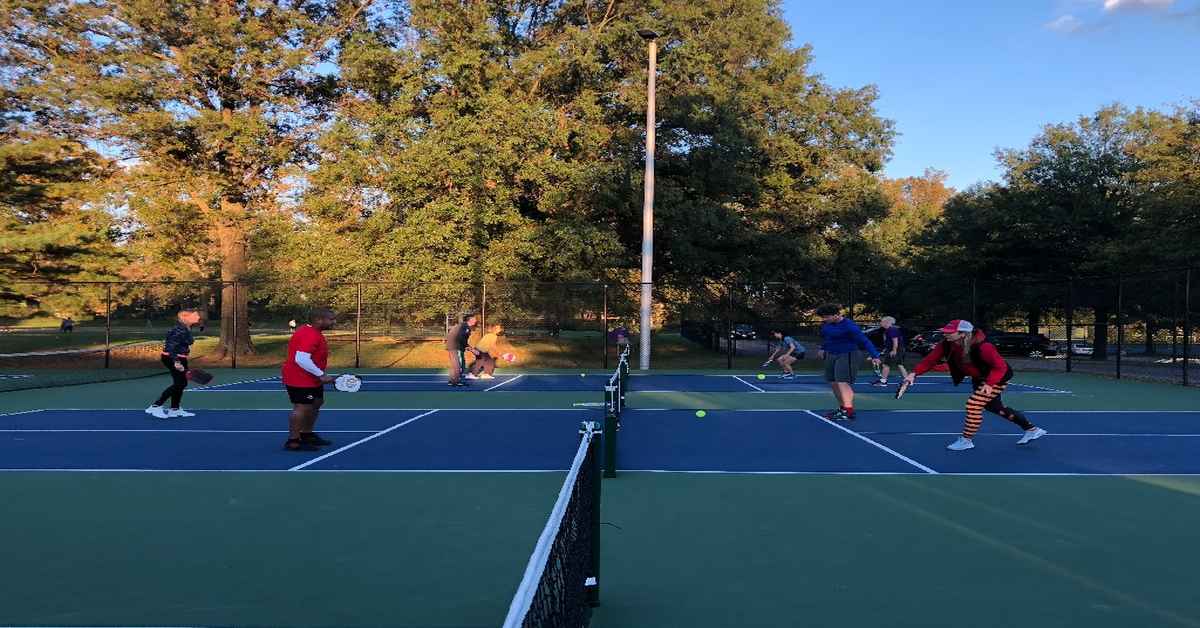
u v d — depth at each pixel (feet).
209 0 84.38
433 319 84.23
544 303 84.84
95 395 53.36
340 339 88.84
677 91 93.50
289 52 83.97
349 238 86.94
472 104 80.94
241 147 82.07
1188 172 92.53
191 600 14.16
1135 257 97.09
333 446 31.37
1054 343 130.72
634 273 100.17
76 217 85.40
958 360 30.55
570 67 90.17
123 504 21.42
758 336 96.68
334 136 81.76
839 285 99.76
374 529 18.85
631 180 86.07
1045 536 18.17
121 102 80.18
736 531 18.65
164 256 90.89
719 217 91.66
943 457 28.73
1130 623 13.04
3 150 77.87
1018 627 12.87
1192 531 18.61
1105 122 113.60
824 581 15.11
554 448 30.96
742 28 96.02
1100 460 28.04
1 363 87.56
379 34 89.30
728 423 38.70
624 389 48.73
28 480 24.61
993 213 114.93
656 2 88.53
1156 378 69.51
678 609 13.64
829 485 23.79
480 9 81.92
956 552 16.96
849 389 39.14
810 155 99.76
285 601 14.10
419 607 13.79
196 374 40.96
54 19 78.79
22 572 15.71
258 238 95.76
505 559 16.52
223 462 27.73
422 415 42.45
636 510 20.67
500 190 83.87
